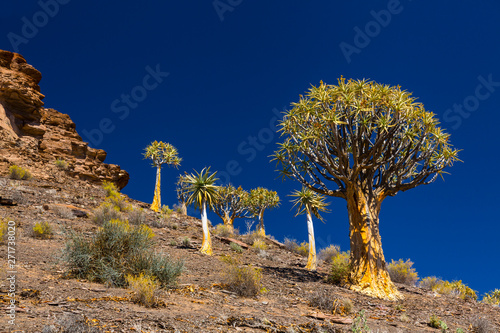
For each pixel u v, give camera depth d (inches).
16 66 1321.4
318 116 602.5
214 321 248.1
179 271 360.5
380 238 574.6
